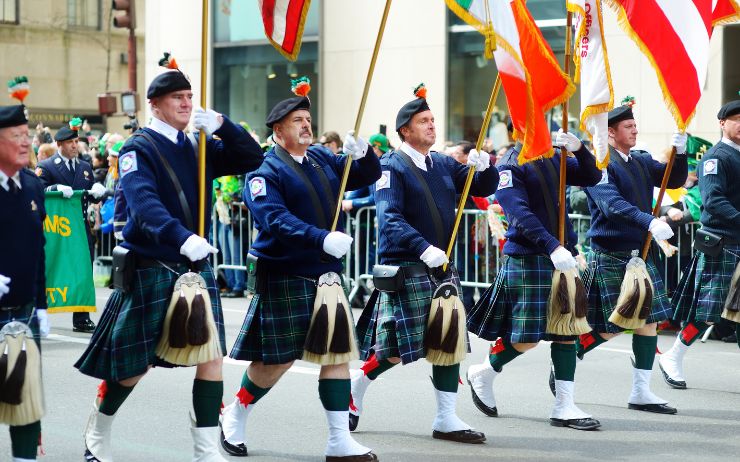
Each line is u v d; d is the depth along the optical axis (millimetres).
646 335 10273
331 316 7957
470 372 10070
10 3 45562
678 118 10312
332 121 23844
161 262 7379
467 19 8539
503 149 16500
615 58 19688
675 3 10297
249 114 25484
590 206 10469
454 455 8492
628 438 9125
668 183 10633
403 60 22812
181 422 9523
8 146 6527
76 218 14562
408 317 8711
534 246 9469
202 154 7500
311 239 7762
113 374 7352
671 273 15133
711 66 18891
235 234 18312
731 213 10953
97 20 47344
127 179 7312
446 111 22344
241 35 25547
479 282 16234
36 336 6852
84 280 14602
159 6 26734
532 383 11477
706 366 12633
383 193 8828
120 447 8625
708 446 8859
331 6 23750
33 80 46125
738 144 11211
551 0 20938
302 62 24391
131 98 24016
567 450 8680
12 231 6625
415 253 8703
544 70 9117
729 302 11031
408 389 11117
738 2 11133
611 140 10422
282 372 8398
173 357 7215
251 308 8320
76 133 15273
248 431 9250
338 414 8023
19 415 6527
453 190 9055
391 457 8414
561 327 9367
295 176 8141
